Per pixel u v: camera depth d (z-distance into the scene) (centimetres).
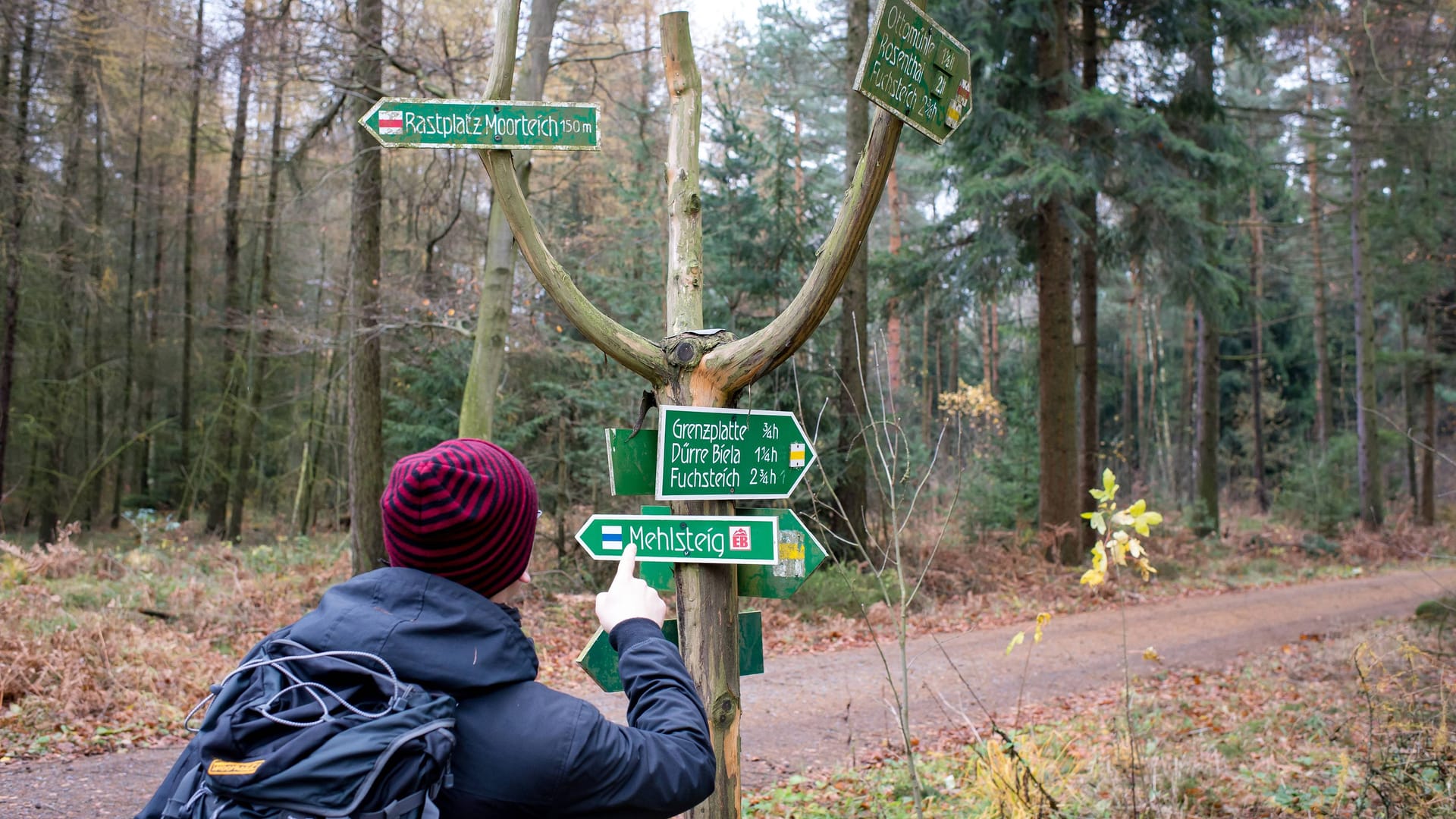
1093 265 1780
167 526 1596
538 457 1366
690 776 126
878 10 228
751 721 734
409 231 1404
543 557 1325
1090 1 1564
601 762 117
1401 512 2419
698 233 279
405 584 122
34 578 982
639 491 257
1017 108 1513
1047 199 1445
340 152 1360
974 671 906
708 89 1644
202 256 2528
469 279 1145
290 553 1454
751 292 1373
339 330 1223
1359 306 2200
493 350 893
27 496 1970
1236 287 1756
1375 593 1416
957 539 1565
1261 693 773
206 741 109
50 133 1620
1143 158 1449
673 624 267
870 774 577
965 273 1527
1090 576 356
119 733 620
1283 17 1566
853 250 248
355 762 103
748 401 279
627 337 263
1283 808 451
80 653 709
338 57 946
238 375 2059
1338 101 2219
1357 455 2528
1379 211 2109
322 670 112
